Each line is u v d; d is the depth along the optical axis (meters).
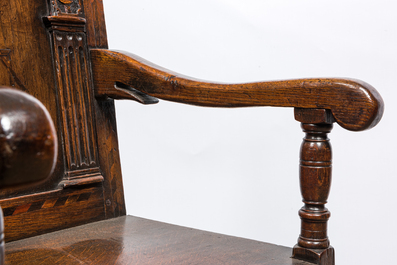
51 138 0.32
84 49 1.16
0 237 0.31
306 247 0.81
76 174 1.12
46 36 1.10
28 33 1.07
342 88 0.73
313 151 0.80
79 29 1.15
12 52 1.04
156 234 1.00
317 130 0.79
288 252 0.86
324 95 0.75
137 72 1.07
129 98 1.11
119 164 1.21
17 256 0.88
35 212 1.04
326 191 0.80
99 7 1.20
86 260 0.84
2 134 0.30
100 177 1.15
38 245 0.95
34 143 0.31
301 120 0.79
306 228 0.81
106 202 1.17
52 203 1.07
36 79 1.08
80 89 1.15
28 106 0.31
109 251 0.89
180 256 0.84
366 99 0.71
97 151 1.17
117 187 1.20
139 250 0.89
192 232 1.01
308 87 0.77
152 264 0.80
